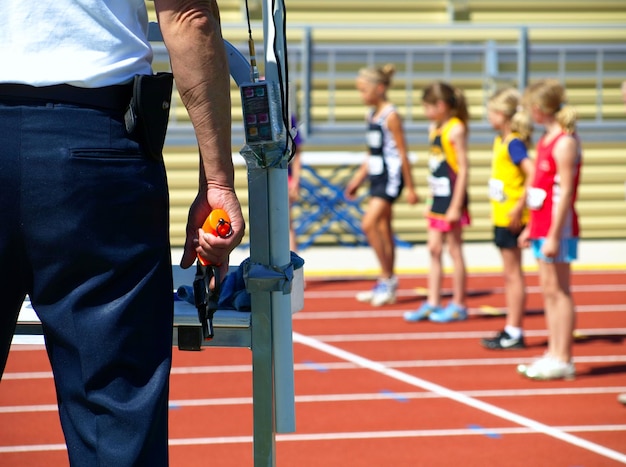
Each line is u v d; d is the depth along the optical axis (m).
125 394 3.31
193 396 12.60
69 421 3.37
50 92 3.25
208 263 3.74
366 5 26.20
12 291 3.38
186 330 4.03
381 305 18.80
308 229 24.80
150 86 3.31
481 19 26.50
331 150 25.44
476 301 19.16
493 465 9.89
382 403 12.27
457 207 16.70
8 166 3.21
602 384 13.12
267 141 3.84
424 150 25.48
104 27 3.30
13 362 14.31
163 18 3.38
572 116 12.42
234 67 4.23
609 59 26.55
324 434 10.95
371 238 18.70
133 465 3.27
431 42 26.22
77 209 3.22
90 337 3.28
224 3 25.28
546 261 13.00
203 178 3.79
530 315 17.77
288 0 25.97
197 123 3.49
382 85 17.84
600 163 25.83
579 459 10.09
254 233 3.99
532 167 14.17
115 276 3.31
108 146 3.27
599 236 26.02
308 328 16.91
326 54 26.02
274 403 3.99
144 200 3.34
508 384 13.15
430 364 14.30
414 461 10.01
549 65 26.58
